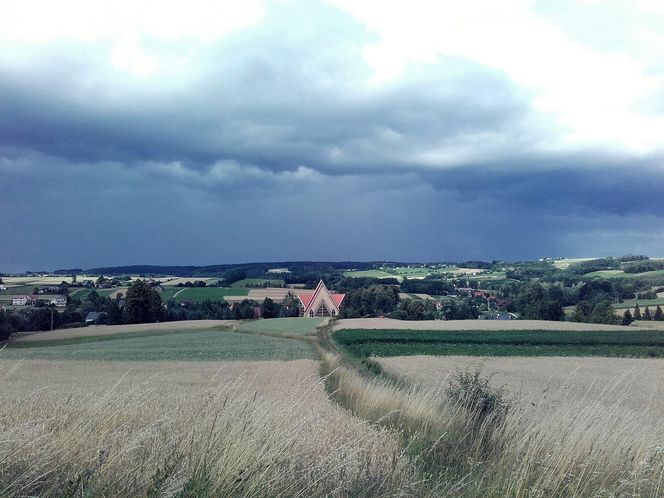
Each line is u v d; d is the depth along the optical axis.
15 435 5.79
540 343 63.66
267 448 5.85
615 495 6.48
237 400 7.10
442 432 9.62
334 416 10.88
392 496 5.90
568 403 9.76
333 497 5.70
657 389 29.67
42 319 96.50
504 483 6.55
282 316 130.62
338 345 63.31
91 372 37.56
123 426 6.85
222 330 89.81
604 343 62.84
